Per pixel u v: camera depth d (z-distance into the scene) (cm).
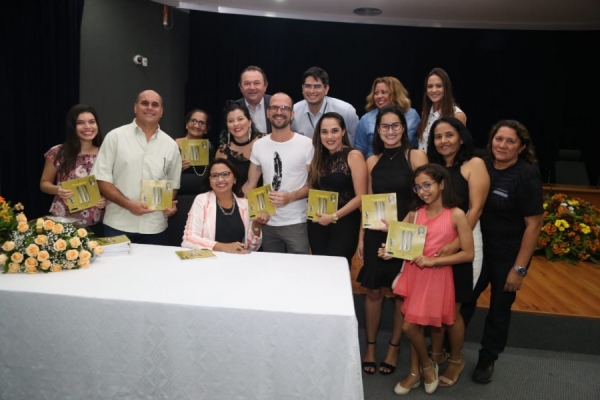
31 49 459
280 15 703
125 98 607
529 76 779
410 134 343
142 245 257
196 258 234
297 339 173
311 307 177
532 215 246
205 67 719
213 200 262
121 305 179
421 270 242
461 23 722
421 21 721
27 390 190
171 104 697
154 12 644
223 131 334
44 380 188
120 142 276
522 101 786
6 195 448
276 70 754
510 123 246
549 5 618
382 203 248
